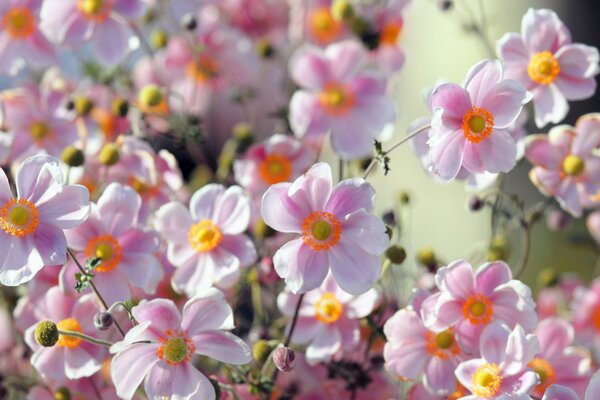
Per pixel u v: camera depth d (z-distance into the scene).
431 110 0.97
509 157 0.98
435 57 1.46
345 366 1.05
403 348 1.01
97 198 1.08
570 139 1.08
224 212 1.04
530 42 1.04
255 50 1.32
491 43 1.38
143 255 1.02
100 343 0.99
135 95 1.27
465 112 0.97
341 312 1.04
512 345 0.97
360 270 0.97
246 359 0.96
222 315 0.97
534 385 0.95
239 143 1.23
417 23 1.49
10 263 0.97
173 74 1.29
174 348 0.97
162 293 1.04
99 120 1.16
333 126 1.20
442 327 0.99
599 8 1.38
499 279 0.99
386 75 1.25
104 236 1.02
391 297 1.09
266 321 1.09
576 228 1.29
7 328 1.15
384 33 1.25
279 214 0.97
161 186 1.09
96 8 1.13
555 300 1.25
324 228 0.97
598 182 1.08
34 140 1.13
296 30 1.32
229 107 1.42
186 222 1.04
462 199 1.43
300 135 1.20
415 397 1.03
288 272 0.97
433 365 1.01
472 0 1.39
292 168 1.12
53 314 1.03
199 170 1.24
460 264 0.99
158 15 1.28
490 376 0.97
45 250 0.97
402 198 1.16
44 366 1.02
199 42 1.28
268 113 1.26
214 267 1.03
